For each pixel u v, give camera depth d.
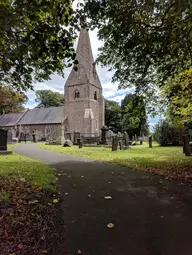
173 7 4.84
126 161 8.48
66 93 40.72
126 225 2.83
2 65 4.68
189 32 5.35
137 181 5.27
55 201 3.74
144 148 16.38
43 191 4.19
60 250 2.24
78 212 3.28
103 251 2.23
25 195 3.77
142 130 36.12
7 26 3.48
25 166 6.82
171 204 3.62
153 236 2.53
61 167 7.25
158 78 8.71
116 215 3.17
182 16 4.95
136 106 10.00
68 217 3.09
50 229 2.69
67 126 39.44
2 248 2.21
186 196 4.06
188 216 3.10
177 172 6.23
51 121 40.75
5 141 11.05
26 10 3.73
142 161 8.48
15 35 4.18
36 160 8.77
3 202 3.26
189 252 2.19
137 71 7.57
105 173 6.25
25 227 2.68
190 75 9.22
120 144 15.20
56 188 4.57
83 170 6.70
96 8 4.62
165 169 6.73
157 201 3.79
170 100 11.50
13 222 2.74
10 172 5.66
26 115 45.12
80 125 38.50
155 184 4.98
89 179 5.47
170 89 10.53
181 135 18.98
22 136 38.84
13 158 8.97
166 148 16.16
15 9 3.54
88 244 2.36
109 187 4.72
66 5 4.16
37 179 5.02
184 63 7.14
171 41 5.64
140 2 4.88
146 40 5.62
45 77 6.02
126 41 5.99
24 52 4.19
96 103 41.50
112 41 6.36
